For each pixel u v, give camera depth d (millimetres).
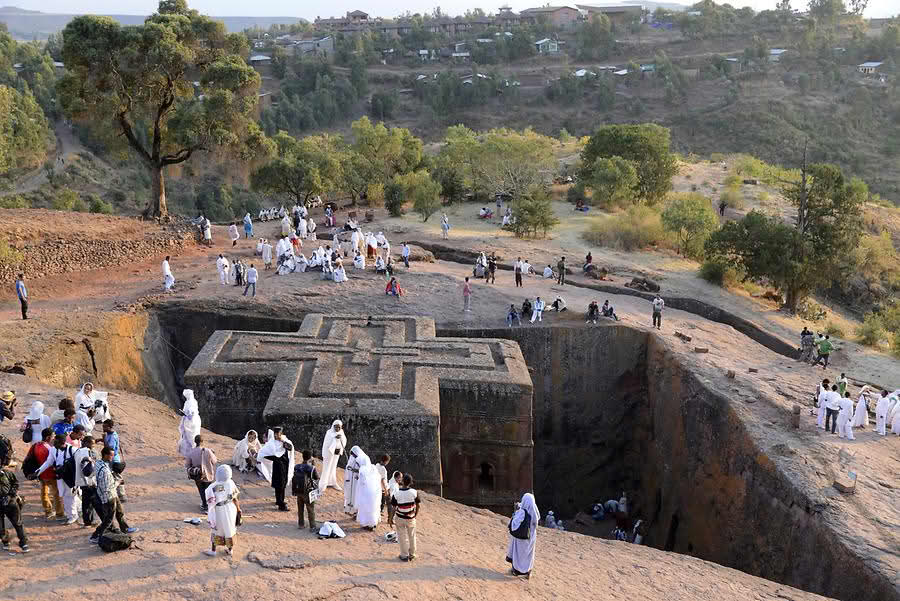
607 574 14969
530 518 13219
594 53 189375
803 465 21203
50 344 25281
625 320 33000
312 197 60281
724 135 141125
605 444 32469
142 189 106375
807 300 46062
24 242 34125
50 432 13359
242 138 46031
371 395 22625
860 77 158750
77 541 12570
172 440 18219
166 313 31688
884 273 56219
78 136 116312
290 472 14672
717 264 43125
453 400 24328
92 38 40938
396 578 12555
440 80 162000
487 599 12391
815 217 42312
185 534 13133
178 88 45531
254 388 23859
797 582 19359
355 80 165500
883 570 16516
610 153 62719
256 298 32750
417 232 49906
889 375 31344
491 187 63562
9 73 127875
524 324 31609
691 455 27062
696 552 25766
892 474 20953
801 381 28375
